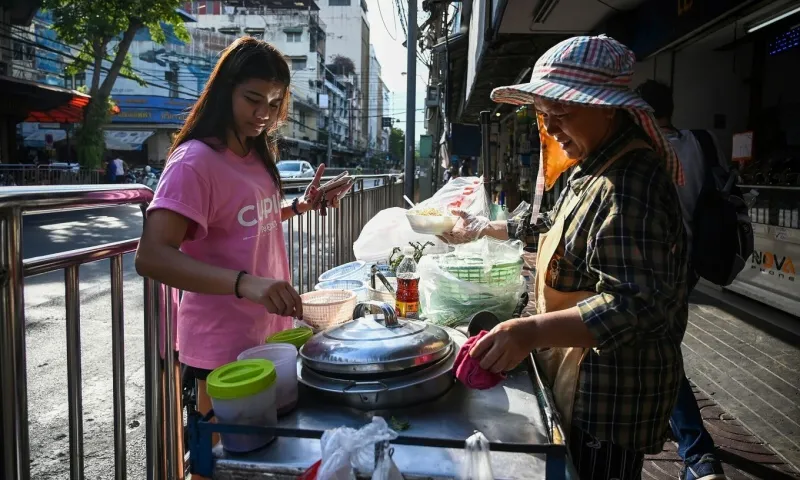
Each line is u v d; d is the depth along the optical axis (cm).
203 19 5316
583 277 143
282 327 199
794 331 441
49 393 341
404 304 199
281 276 194
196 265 137
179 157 153
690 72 620
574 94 131
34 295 570
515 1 511
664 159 140
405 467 111
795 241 453
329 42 7556
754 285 511
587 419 143
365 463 100
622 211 125
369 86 9156
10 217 119
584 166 145
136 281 640
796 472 252
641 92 294
